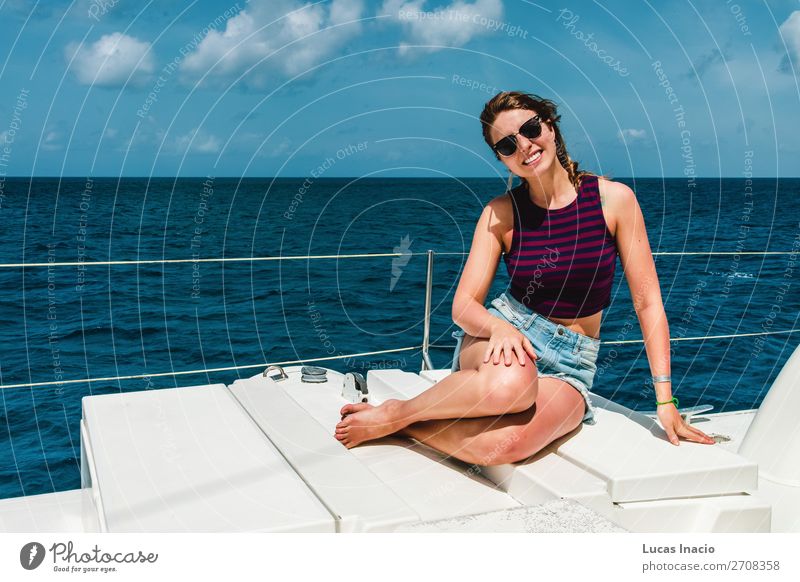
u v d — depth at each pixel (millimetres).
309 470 1004
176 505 875
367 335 4816
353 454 1164
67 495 1215
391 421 1188
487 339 1144
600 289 1182
